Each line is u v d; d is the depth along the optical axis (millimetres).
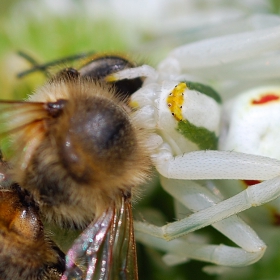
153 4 64
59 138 48
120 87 52
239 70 55
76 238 49
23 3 64
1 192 49
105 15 64
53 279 49
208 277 58
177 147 53
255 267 58
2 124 49
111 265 49
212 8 64
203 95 53
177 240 54
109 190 49
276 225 55
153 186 56
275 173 51
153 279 58
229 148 54
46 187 49
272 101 54
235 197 51
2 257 49
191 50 55
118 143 48
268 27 57
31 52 63
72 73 52
